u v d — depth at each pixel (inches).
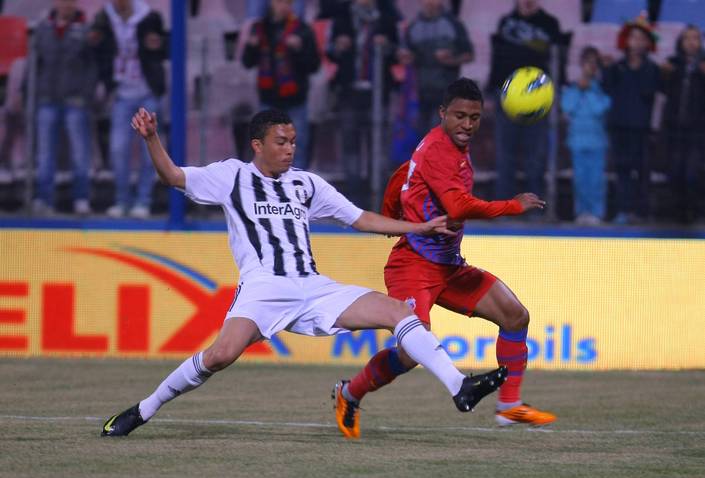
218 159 1664.6
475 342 1305.4
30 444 705.0
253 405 965.8
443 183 737.0
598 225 1585.9
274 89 1616.6
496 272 1315.2
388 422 877.2
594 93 1604.3
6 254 1342.3
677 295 1320.1
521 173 1592.0
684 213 1605.6
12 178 1713.8
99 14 1633.9
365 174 1605.6
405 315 699.4
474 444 741.3
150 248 1332.4
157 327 1331.2
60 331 1338.6
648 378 1220.5
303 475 595.5
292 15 1617.9
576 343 1312.7
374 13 1621.6
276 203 729.6
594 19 1786.4
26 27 1779.0
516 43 1641.2
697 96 1611.7
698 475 617.6
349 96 1604.3
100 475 589.9
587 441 767.1
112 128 1636.3
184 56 1350.9
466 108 733.9
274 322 712.4
